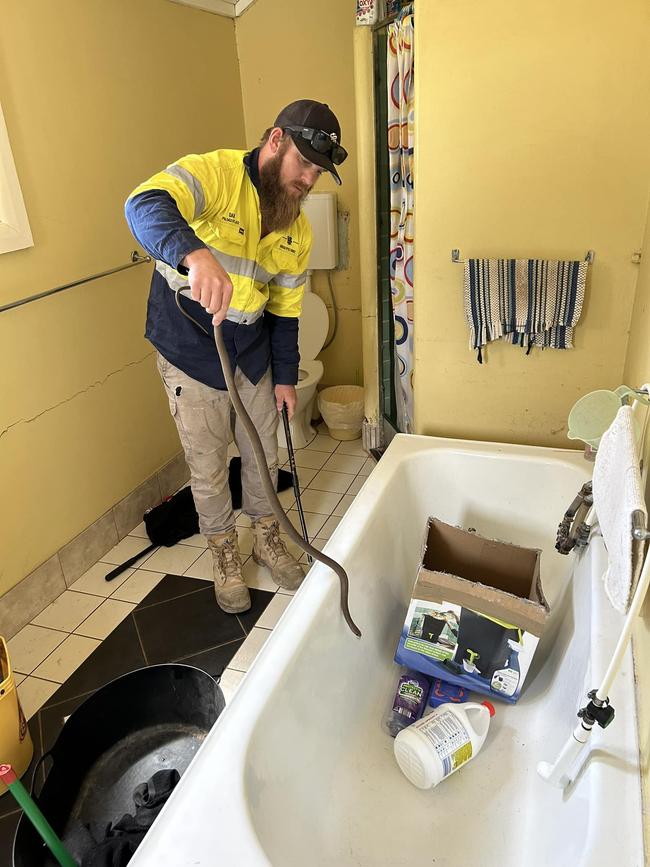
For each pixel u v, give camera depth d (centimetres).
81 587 212
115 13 210
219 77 279
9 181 173
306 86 289
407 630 144
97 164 208
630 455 95
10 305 178
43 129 186
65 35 191
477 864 112
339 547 142
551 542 174
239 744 97
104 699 145
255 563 220
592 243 159
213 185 146
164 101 241
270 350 194
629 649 113
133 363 235
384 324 279
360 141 242
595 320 166
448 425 191
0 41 170
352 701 133
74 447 211
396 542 166
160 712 155
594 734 99
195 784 92
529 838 113
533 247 164
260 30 285
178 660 181
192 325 170
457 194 164
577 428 135
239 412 111
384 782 126
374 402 282
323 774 118
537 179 157
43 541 202
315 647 120
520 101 152
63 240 197
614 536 97
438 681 147
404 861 112
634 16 139
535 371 176
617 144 149
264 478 117
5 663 148
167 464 261
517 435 186
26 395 190
